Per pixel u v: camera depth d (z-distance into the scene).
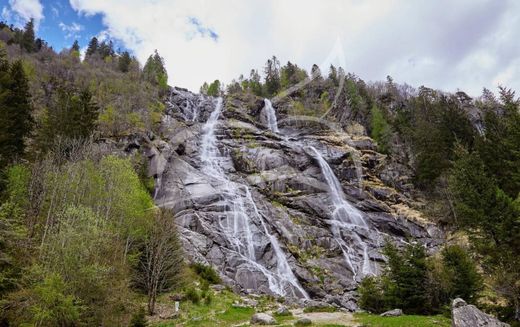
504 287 25.11
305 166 58.97
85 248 21.02
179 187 49.09
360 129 81.81
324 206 50.88
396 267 28.06
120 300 22.41
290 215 48.44
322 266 41.44
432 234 49.62
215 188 50.16
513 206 26.59
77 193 29.38
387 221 51.28
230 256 39.19
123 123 59.75
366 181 60.22
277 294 36.34
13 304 19.20
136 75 93.12
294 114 85.81
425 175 58.72
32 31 103.12
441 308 24.41
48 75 77.12
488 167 40.84
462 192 30.47
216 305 27.17
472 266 26.09
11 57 77.88
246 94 92.00
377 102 96.88
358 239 47.00
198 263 35.69
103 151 43.62
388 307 27.03
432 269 26.66
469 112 87.25
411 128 75.56
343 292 37.84
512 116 35.31
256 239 42.53
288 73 102.50
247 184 53.44
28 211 27.17
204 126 70.31
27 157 39.38
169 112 76.50
